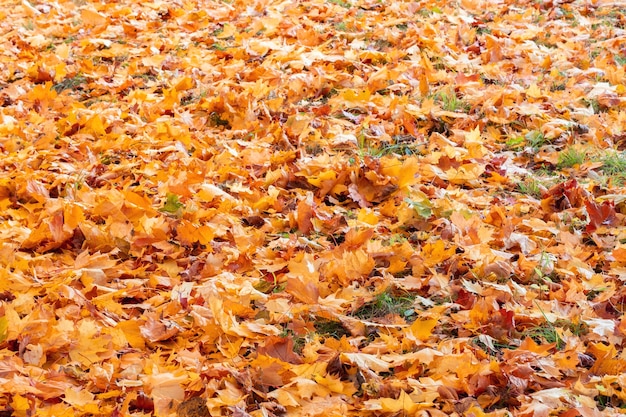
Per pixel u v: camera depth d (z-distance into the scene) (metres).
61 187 4.71
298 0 8.27
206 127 5.64
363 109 5.65
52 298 3.47
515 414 2.71
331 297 3.42
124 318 3.40
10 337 3.08
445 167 4.83
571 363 2.96
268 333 3.21
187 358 3.03
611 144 5.07
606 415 2.66
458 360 2.95
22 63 6.91
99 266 3.73
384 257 3.77
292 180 4.67
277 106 5.67
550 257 3.80
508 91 5.72
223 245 4.02
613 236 4.02
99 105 6.05
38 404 2.76
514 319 3.32
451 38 7.05
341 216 4.21
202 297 3.47
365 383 2.88
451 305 3.41
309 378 2.90
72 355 3.06
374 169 4.56
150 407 2.79
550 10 7.75
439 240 3.87
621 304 3.45
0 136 5.44
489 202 4.41
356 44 6.85
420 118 5.50
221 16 8.02
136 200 4.25
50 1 8.88
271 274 3.70
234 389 2.82
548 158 4.91
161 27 7.84
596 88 5.83
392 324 3.32
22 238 4.05
